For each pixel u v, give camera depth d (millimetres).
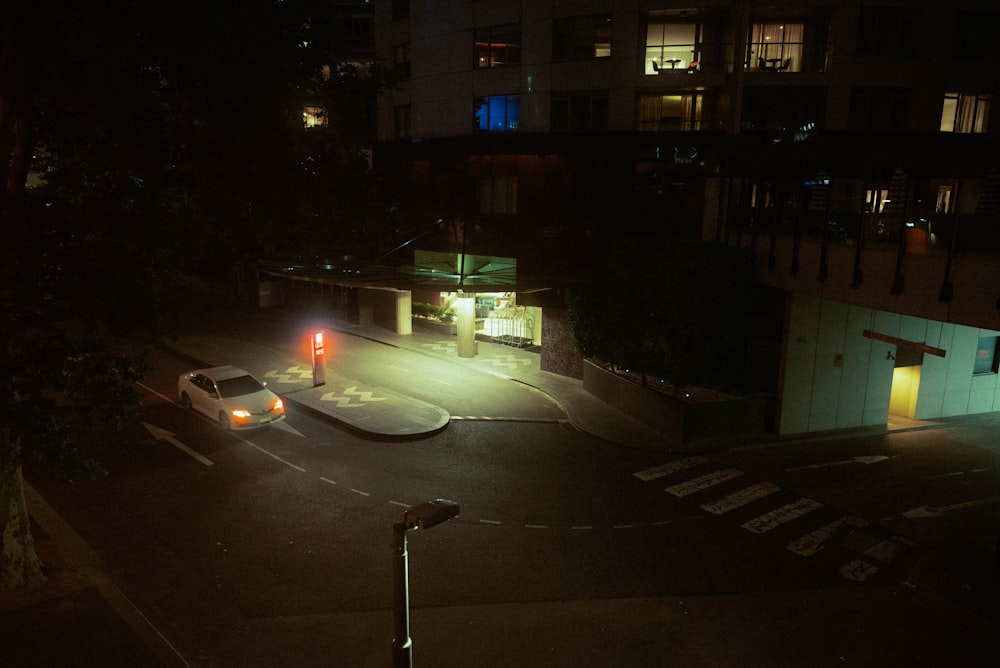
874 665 9930
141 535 13242
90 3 8008
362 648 9898
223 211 11336
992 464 18281
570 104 26891
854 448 19453
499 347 30422
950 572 12625
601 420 20984
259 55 9984
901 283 14367
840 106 25578
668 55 26750
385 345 30516
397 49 32406
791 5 24844
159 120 10070
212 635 10102
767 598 11633
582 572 12344
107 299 9250
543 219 27328
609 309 21375
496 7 27625
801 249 17891
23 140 9805
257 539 13227
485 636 10359
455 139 28844
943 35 25547
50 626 9852
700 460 18125
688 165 24875
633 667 9750
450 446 18703
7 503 10523
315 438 18938
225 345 29609
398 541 7602
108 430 18922
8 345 9422
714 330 19672
